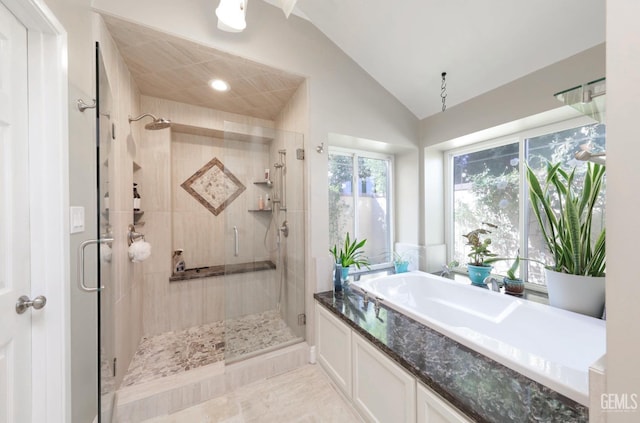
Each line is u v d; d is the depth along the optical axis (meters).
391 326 1.37
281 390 1.64
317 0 1.77
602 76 1.39
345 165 2.64
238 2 1.14
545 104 1.64
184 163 2.49
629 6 0.42
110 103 1.36
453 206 2.63
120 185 1.61
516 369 0.96
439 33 1.69
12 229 0.85
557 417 0.75
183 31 1.48
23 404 0.88
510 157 2.14
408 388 1.04
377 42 1.93
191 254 2.51
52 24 0.92
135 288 1.95
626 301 0.43
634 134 0.42
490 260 2.08
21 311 0.88
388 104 2.38
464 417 0.82
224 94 2.18
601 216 1.54
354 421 1.38
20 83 0.88
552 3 1.32
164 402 1.45
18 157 0.88
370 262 2.76
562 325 1.39
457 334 1.19
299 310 2.05
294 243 2.06
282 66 1.82
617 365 0.45
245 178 2.10
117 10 1.31
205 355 1.87
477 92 2.02
